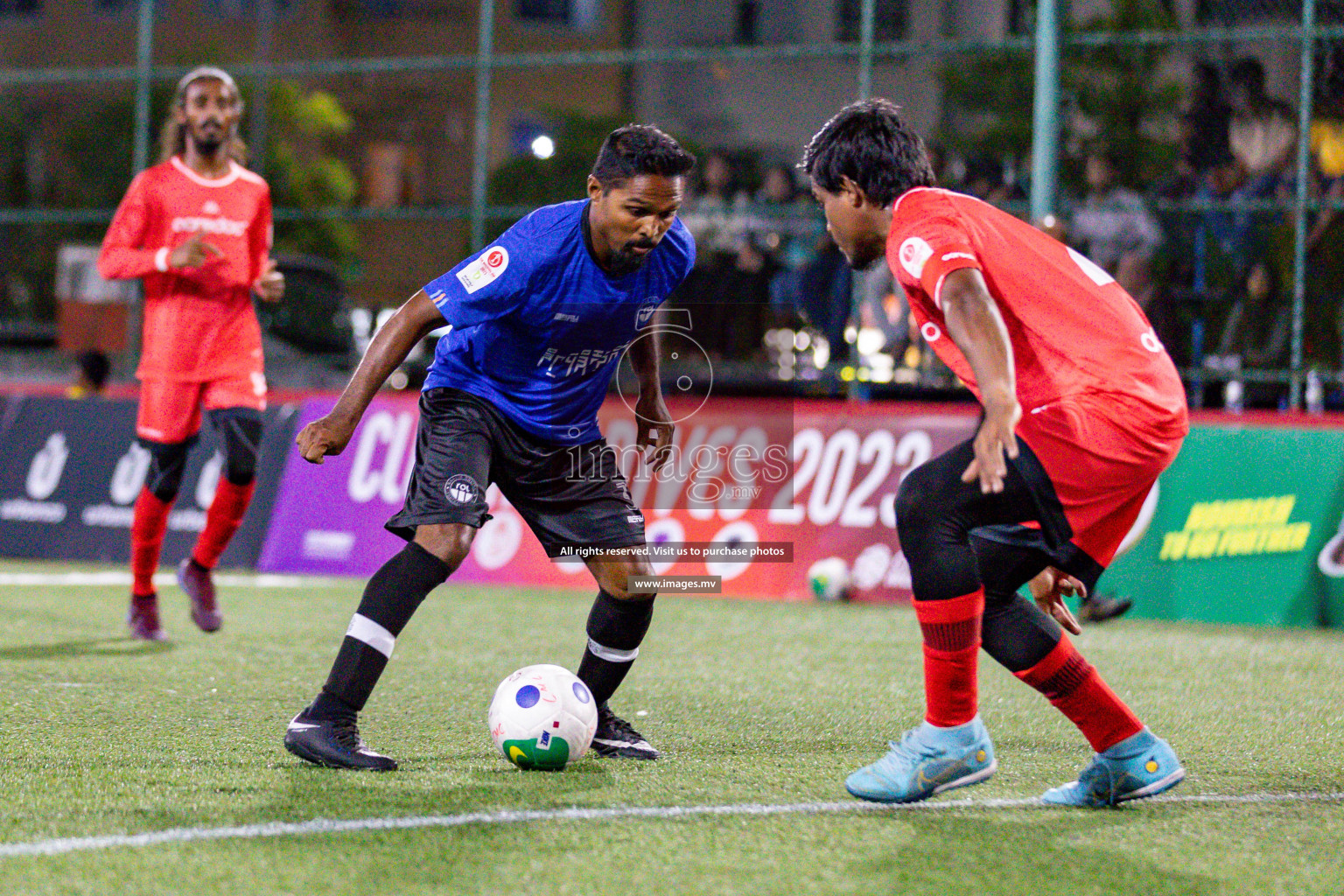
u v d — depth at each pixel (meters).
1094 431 8.88
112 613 19.58
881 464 22.80
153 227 16.97
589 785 10.02
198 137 17.06
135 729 11.76
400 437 25.20
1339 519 20.56
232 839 8.44
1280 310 25.23
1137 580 21.27
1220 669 16.06
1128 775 9.49
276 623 18.84
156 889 7.54
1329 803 9.85
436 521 10.46
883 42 54.00
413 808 9.21
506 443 10.88
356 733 10.54
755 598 22.67
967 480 8.45
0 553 26.92
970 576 9.17
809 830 8.88
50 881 7.64
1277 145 25.98
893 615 20.72
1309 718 13.10
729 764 10.84
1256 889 7.86
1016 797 9.91
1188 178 26.81
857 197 9.36
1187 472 21.48
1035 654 9.37
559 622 19.42
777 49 25.47
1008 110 37.31
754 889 7.71
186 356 16.75
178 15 67.38
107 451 26.88
